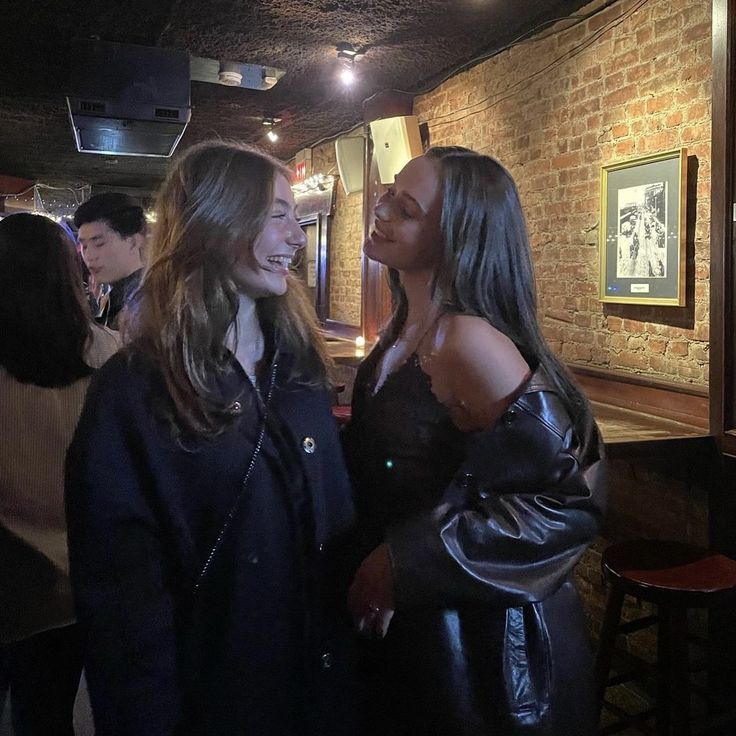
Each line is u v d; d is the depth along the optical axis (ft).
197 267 3.35
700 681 7.86
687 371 8.25
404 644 3.61
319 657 3.60
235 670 3.35
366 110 14.82
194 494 3.29
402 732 3.65
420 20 10.68
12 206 32.04
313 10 10.43
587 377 9.73
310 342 3.85
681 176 8.02
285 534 3.47
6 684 4.75
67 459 3.33
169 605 3.34
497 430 3.40
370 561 3.44
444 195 3.70
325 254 19.58
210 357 3.31
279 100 15.71
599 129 9.46
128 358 3.33
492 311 3.65
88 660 3.25
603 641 6.55
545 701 3.52
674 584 5.86
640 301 8.73
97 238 7.04
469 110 12.60
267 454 3.43
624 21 8.96
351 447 4.12
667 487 8.24
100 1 10.41
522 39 10.92
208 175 3.38
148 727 3.19
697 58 7.89
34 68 13.79
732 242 6.98
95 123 13.52
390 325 4.37
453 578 3.26
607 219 9.23
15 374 4.45
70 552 3.29
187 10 10.64
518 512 3.37
